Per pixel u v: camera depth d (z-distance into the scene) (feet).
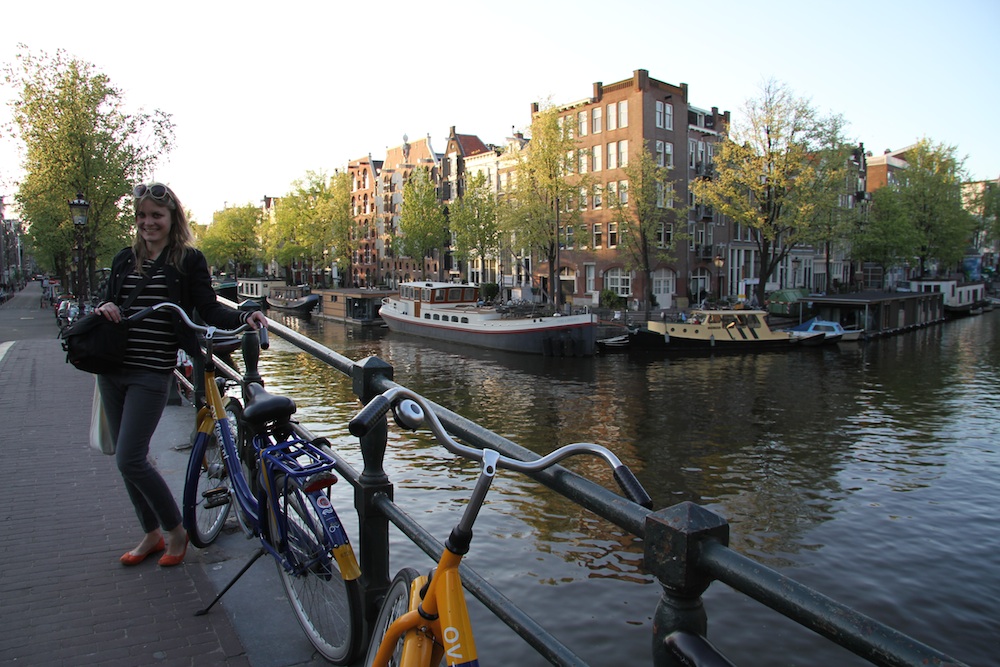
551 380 92.68
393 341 137.39
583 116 159.22
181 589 10.63
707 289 168.04
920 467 52.49
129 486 11.43
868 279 254.68
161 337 10.73
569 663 4.91
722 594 31.55
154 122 97.91
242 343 11.48
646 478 50.47
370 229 262.47
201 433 11.45
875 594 32.94
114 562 11.60
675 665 4.07
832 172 125.90
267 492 9.05
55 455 18.57
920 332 158.10
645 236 134.31
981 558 36.55
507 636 28.30
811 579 34.47
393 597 6.79
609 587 32.45
